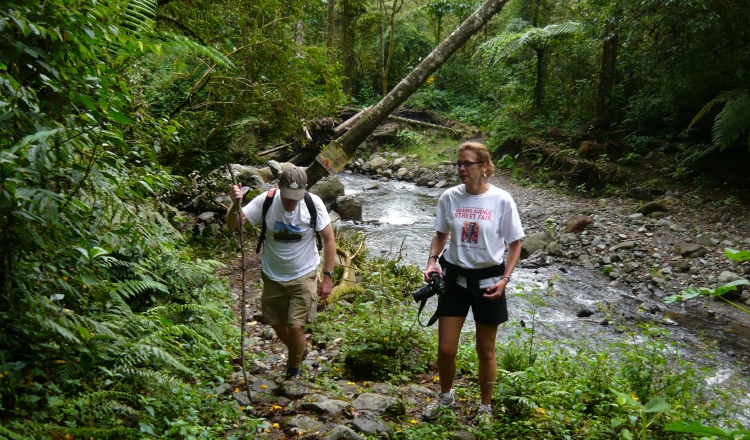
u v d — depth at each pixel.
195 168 7.83
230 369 3.95
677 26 12.30
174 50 3.84
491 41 17.05
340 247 7.69
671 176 12.74
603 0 13.53
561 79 17.33
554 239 10.40
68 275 3.04
